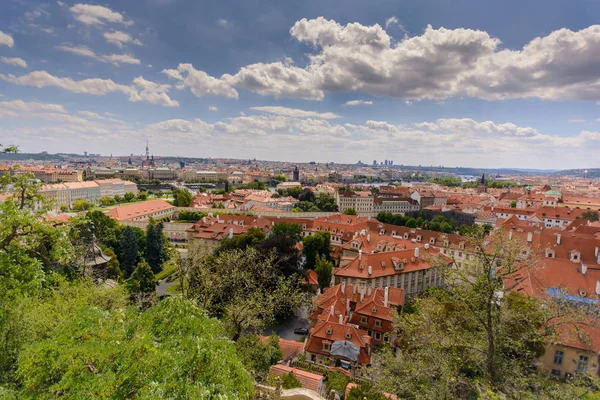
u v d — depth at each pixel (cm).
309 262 8650
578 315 3120
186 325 1823
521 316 3112
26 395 1524
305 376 3622
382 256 7562
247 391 1775
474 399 3038
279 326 6091
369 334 5425
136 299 5744
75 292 4256
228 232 9712
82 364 1522
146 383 1445
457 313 3594
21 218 2314
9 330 2375
